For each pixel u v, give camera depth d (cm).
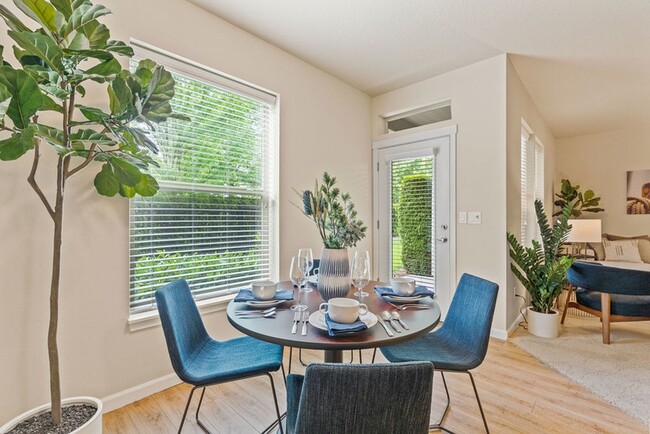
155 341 199
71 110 133
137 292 199
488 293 154
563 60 298
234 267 250
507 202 288
